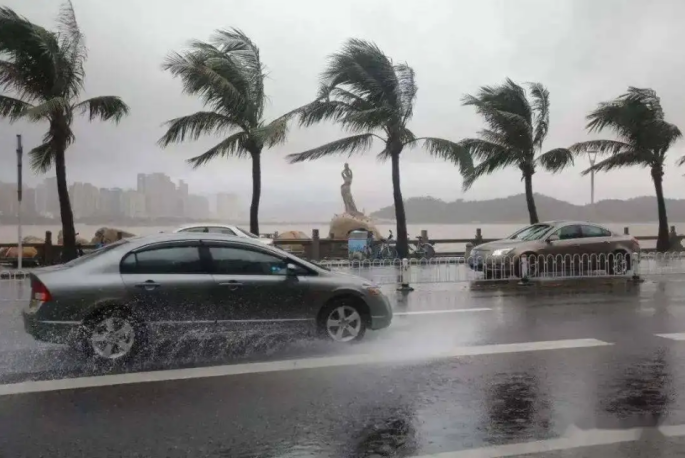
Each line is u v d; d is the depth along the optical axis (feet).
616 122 82.79
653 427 16.72
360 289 26.73
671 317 34.17
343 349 25.76
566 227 55.01
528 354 25.05
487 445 15.42
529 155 78.07
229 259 25.12
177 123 68.74
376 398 19.13
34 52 59.11
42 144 65.36
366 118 67.87
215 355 24.52
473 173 77.20
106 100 62.69
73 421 16.97
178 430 16.35
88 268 23.54
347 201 106.83
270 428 16.53
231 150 70.28
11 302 40.86
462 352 25.38
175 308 23.90
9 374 21.62
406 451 15.02
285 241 76.69
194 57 67.62
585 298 42.27
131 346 23.35
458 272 56.13
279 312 25.32
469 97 77.41
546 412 17.90
